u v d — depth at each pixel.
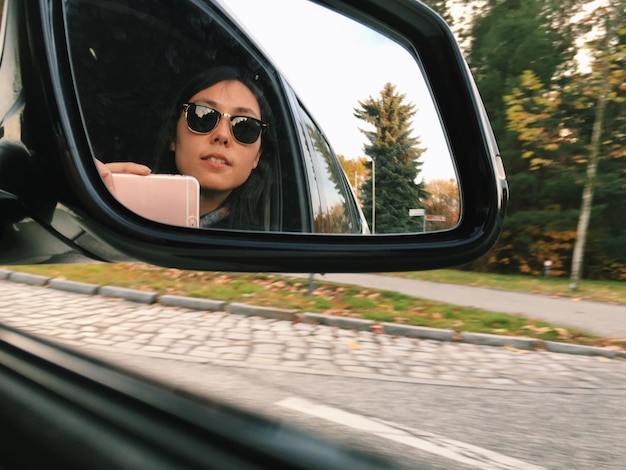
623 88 10.90
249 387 3.75
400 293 8.93
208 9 1.51
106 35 1.14
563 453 3.02
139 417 1.23
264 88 1.66
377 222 1.55
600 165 14.56
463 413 3.64
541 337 6.32
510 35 15.05
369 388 4.11
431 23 1.62
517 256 15.59
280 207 1.64
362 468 1.17
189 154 1.36
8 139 0.79
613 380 4.78
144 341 4.94
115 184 0.94
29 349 1.53
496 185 1.48
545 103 11.01
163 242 0.93
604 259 14.90
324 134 1.84
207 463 1.11
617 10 10.40
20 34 0.80
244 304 6.92
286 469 1.11
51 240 0.87
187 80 1.38
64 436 1.20
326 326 6.46
